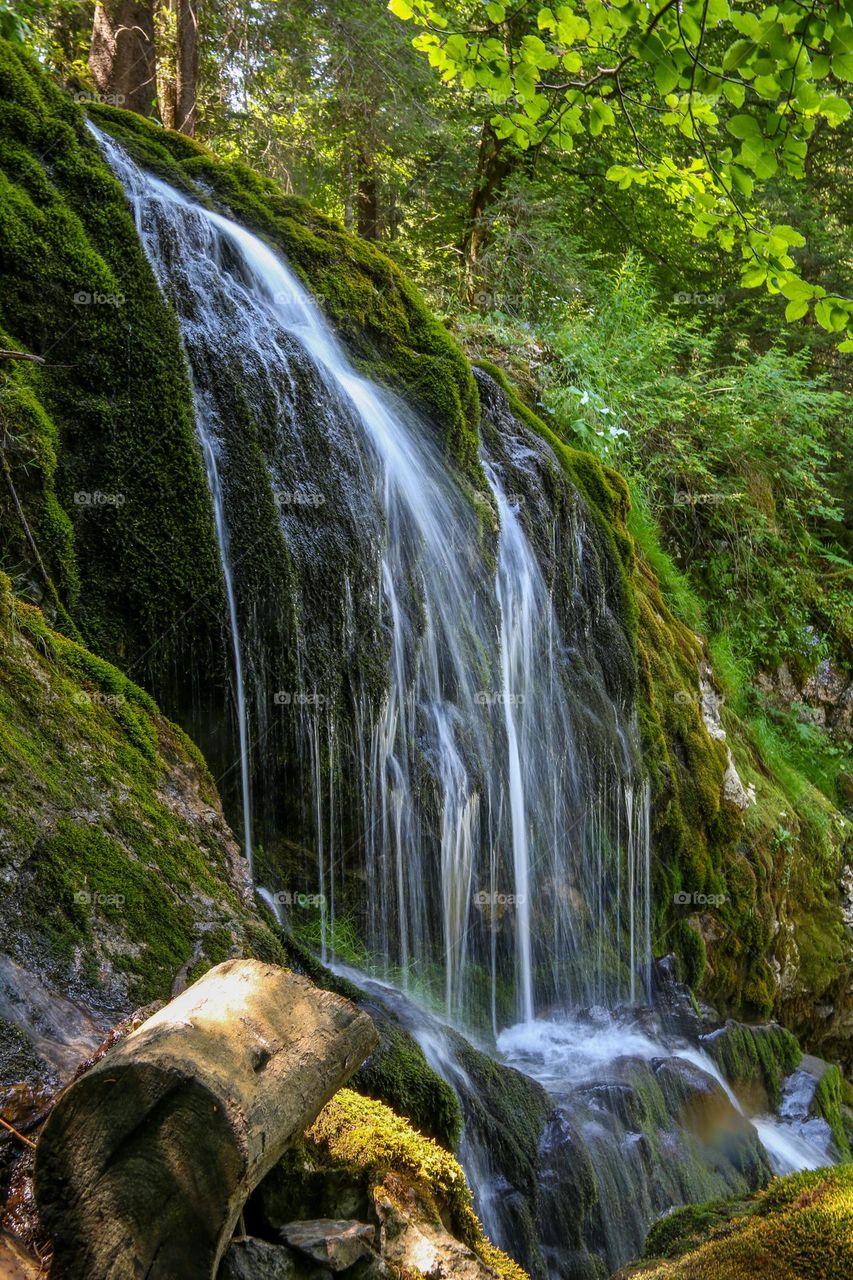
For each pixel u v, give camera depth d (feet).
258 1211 5.87
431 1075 9.86
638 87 30.12
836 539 40.45
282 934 10.90
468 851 16.53
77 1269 4.83
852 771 33.45
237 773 13.30
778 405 34.24
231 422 14.34
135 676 12.41
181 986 8.39
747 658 31.32
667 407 31.09
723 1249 6.54
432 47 12.75
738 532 32.76
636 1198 12.78
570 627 20.66
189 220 16.02
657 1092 14.84
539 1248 11.03
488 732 17.34
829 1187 7.05
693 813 22.45
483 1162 10.96
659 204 36.45
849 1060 27.61
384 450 16.87
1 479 11.07
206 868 10.12
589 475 23.31
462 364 19.44
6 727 8.93
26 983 7.29
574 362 28.96
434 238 39.88
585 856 19.06
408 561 16.51
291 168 35.53
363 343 18.37
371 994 11.66
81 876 8.45
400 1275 6.03
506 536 19.51
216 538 13.37
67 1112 4.92
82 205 13.79
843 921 27.37
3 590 9.88
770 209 39.52
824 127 42.70
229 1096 4.90
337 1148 6.44
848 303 11.15
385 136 34.37
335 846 14.47
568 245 33.99
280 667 13.85
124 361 13.09
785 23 9.27
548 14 12.01
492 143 36.24
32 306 12.60
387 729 15.35
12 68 14.07
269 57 33.22
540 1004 17.29
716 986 21.98
